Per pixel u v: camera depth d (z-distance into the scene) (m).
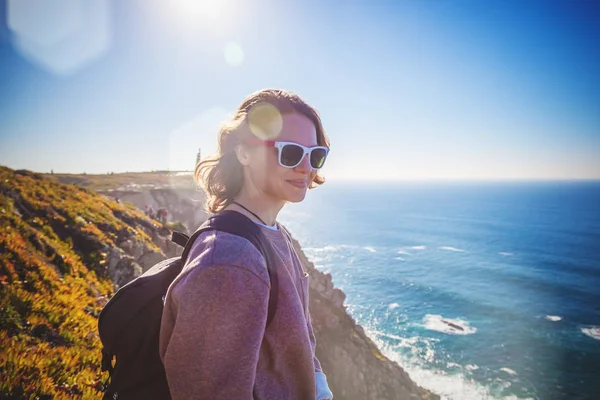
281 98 1.60
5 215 9.97
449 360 40.66
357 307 59.25
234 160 1.67
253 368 1.18
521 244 132.38
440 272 86.50
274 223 1.74
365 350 21.31
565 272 92.25
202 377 1.13
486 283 78.50
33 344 5.71
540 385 35.75
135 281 1.58
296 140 1.56
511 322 54.84
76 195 16.53
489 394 34.06
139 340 1.50
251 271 1.20
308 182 1.71
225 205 1.70
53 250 9.95
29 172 16.92
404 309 59.00
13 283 7.10
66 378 5.05
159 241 18.66
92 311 8.14
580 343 47.38
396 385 20.00
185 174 106.12
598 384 36.16
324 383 1.90
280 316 1.34
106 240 12.93
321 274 25.34
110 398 1.54
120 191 48.69
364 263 93.31
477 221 199.75
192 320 1.14
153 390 1.48
